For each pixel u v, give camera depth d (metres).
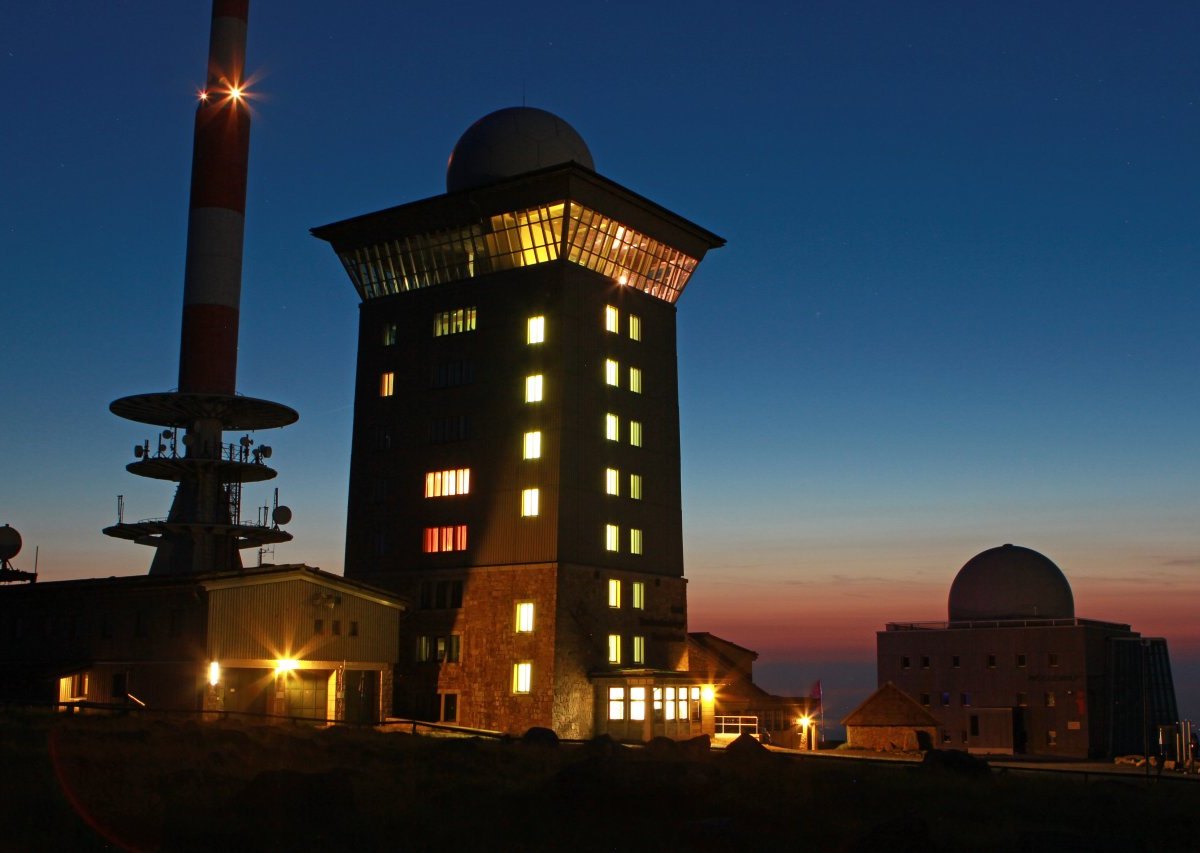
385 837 29.45
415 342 94.12
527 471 85.81
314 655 73.06
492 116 95.94
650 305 95.31
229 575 68.56
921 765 53.66
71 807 31.08
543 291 87.94
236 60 96.69
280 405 92.94
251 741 48.25
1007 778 50.94
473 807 34.19
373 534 92.81
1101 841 28.42
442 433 90.94
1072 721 114.81
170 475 94.00
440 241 92.81
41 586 76.62
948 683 121.44
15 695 71.38
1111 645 119.25
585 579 84.75
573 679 82.38
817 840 31.00
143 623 71.06
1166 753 117.50
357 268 98.25
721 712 93.12
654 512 91.88
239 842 27.94
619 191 88.44
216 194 93.88
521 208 87.81
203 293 92.44
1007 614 125.56
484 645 84.94
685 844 29.61
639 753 55.62
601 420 88.56
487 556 86.38
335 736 56.09
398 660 86.19
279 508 93.25
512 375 88.19
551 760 50.12
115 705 64.12
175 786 34.94
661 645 90.12
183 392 89.56
